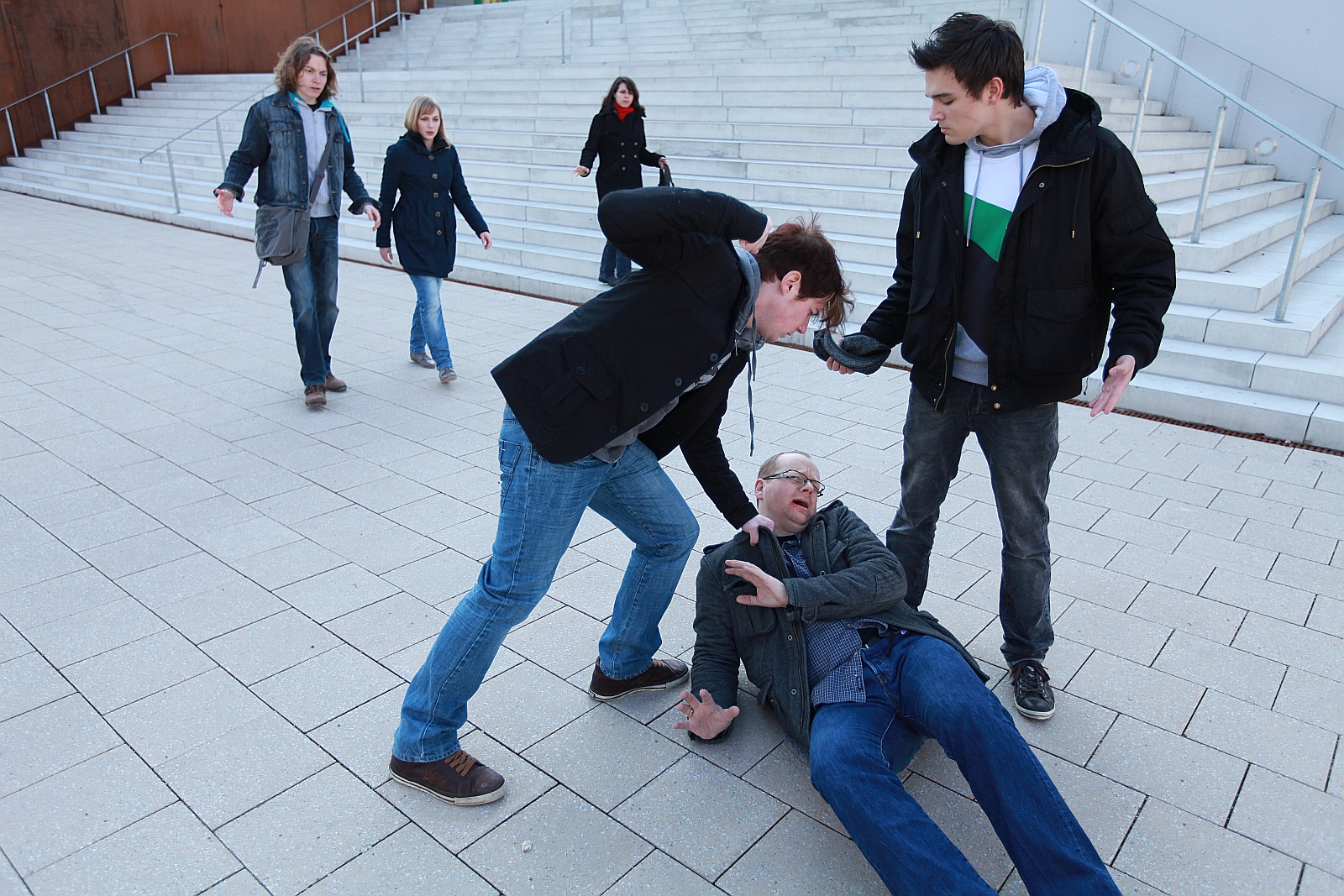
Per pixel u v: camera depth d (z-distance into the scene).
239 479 4.25
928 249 2.51
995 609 3.27
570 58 14.87
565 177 10.43
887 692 2.30
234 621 3.07
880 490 4.26
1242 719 2.69
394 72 14.88
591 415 2.05
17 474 4.23
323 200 5.15
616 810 2.31
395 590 3.30
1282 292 5.48
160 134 16.69
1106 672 2.91
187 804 2.26
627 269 8.06
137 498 4.01
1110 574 3.51
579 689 2.80
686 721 2.45
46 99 17.73
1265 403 5.01
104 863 2.06
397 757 2.32
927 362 2.58
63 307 7.57
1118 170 2.26
